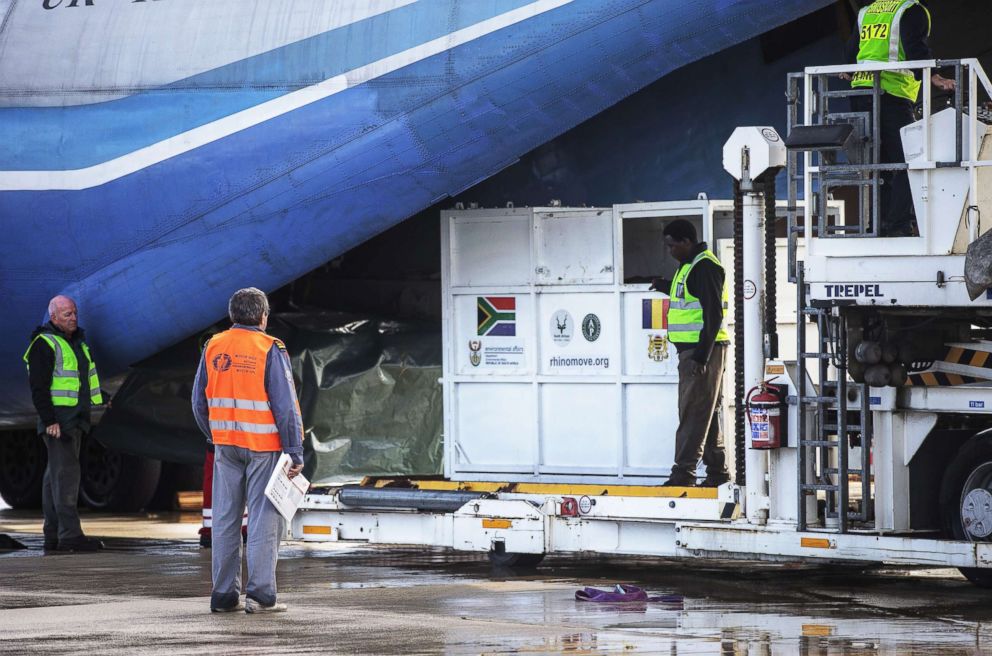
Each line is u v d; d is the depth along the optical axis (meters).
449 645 20.86
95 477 47.75
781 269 33.53
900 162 27.06
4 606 25.70
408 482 33.25
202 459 39.97
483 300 34.50
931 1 38.94
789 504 27.23
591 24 33.25
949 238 25.06
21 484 51.47
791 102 27.23
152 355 40.22
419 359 38.84
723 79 38.31
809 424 26.75
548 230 33.78
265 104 36.31
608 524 29.69
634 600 25.83
